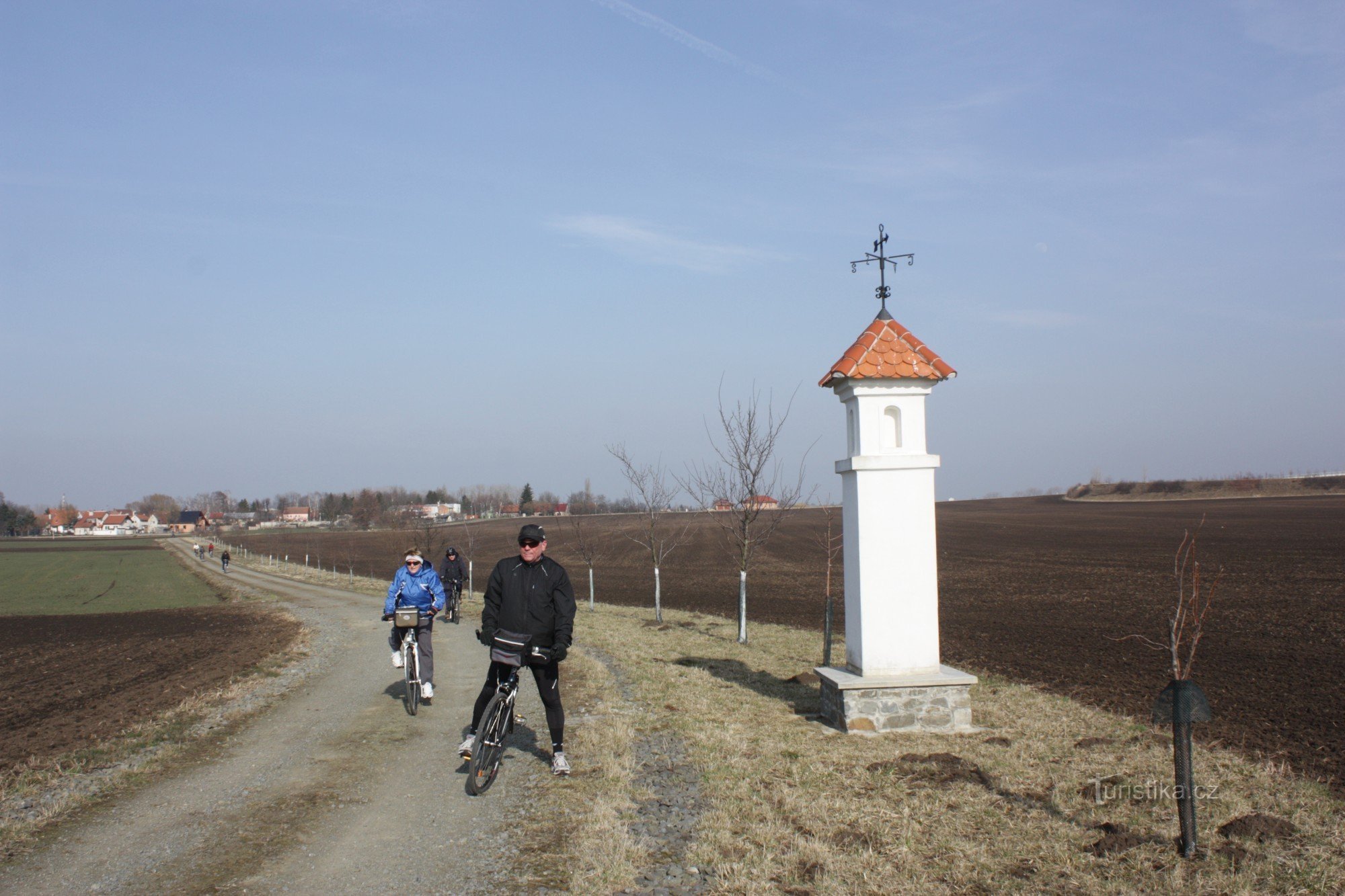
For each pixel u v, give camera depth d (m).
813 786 6.63
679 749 7.87
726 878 4.97
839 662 13.55
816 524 76.19
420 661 9.91
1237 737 8.84
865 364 8.72
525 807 6.27
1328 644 15.74
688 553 54.19
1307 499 89.00
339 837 5.71
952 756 7.36
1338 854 5.26
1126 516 77.62
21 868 5.18
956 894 4.77
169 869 5.16
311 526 157.75
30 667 17.23
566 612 6.98
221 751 8.12
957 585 29.64
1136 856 5.22
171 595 42.75
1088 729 8.68
